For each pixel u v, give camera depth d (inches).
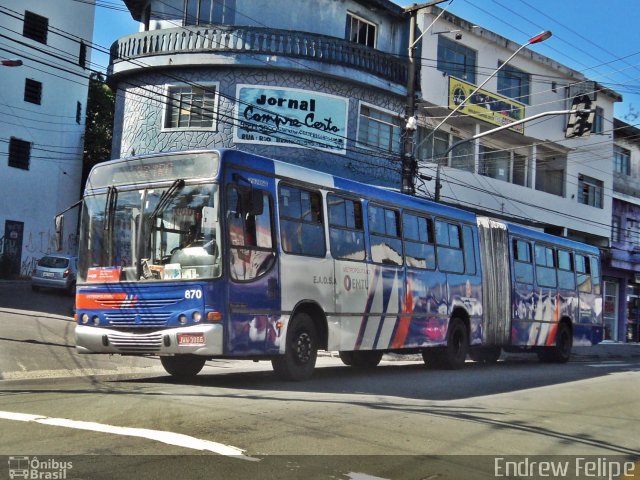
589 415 381.1
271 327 406.9
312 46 907.4
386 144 990.4
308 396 368.8
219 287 375.2
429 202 578.9
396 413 331.0
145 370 498.6
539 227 1258.6
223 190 384.5
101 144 1619.1
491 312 658.2
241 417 293.4
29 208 1369.3
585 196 1378.0
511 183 1201.4
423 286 552.1
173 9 965.8
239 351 384.5
